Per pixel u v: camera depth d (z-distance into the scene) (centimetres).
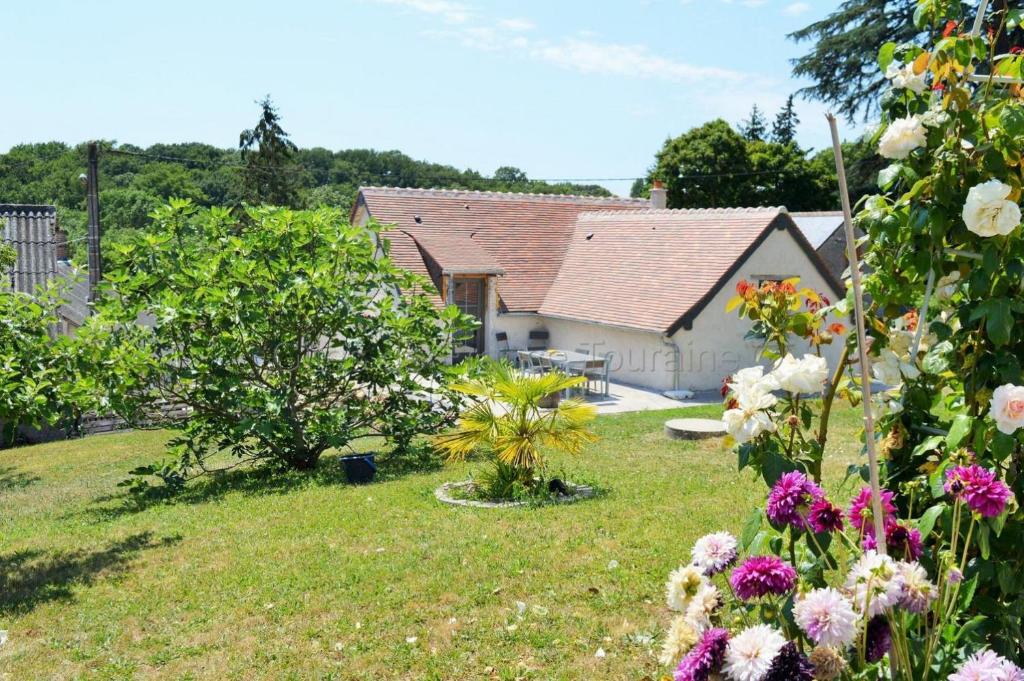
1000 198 375
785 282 464
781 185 5441
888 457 450
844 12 3309
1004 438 383
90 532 1209
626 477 1348
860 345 376
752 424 418
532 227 3297
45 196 4912
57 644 768
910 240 418
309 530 1103
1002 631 397
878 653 366
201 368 1499
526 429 1266
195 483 1588
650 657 680
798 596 359
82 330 1427
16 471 1969
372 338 1628
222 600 857
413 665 691
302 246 1606
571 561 912
